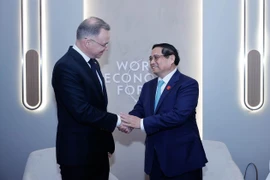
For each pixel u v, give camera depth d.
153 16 3.10
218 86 3.13
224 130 3.15
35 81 3.09
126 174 3.18
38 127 3.14
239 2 3.10
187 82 2.23
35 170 2.68
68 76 1.90
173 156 2.17
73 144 1.97
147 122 2.17
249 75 3.11
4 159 3.16
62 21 3.08
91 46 1.98
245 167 3.19
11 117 3.13
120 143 3.17
